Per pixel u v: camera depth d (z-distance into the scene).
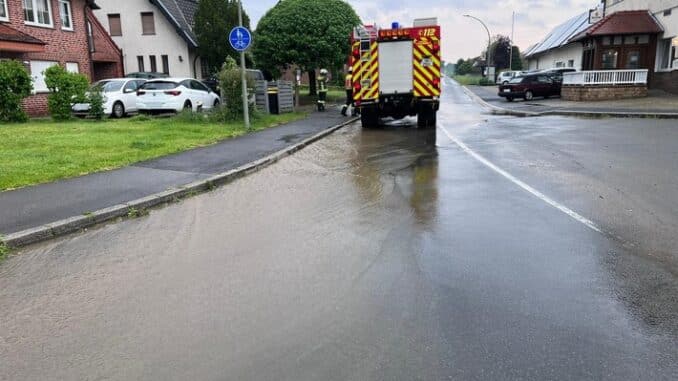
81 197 7.41
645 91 27.42
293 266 4.93
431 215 6.50
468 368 3.22
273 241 5.69
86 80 18.06
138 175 8.98
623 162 9.94
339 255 5.19
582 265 4.81
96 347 3.59
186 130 15.02
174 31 34.78
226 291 4.42
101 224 6.56
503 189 7.85
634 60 30.50
